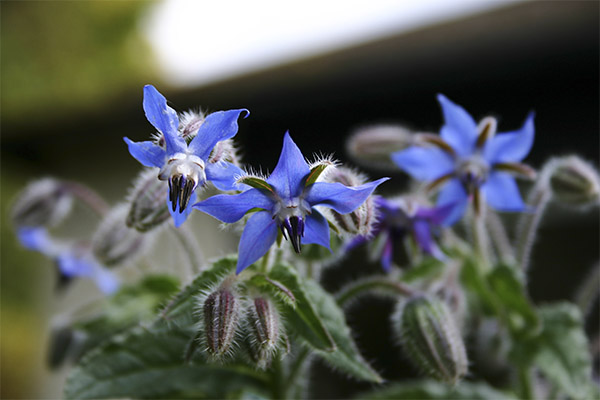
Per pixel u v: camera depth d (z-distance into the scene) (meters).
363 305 0.41
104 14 0.62
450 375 0.21
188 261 0.22
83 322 0.24
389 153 0.24
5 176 0.70
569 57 0.37
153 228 0.20
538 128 0.41
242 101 0.46
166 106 0.18
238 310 0.19
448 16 0.38
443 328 0.21
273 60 0.44
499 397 0.23
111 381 0.21
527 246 0.24
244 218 0.18
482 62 0.39
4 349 0.70
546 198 0.24
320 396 0.41
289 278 0.19
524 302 0.23
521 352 0.23
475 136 0.22
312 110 0.45
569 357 0.23
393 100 0.43
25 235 0.26
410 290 0.22
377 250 0.22
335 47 0.42
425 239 0.22
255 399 0.22
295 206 0.18
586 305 0.25
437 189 0.22
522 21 0.36
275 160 0.47
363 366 0.19
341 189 0.18
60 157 0.66
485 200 0.22
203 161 0.18
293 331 0.19
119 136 0.61
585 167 0.24
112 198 0.64
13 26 0.66
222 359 0.19
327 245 0.18
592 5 0.34
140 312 0.23
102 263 0.22
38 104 0.62
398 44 0.40
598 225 0.42
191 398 0.21
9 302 0.72
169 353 0.21
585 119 0.40
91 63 0.62
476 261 0.23
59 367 0.24
